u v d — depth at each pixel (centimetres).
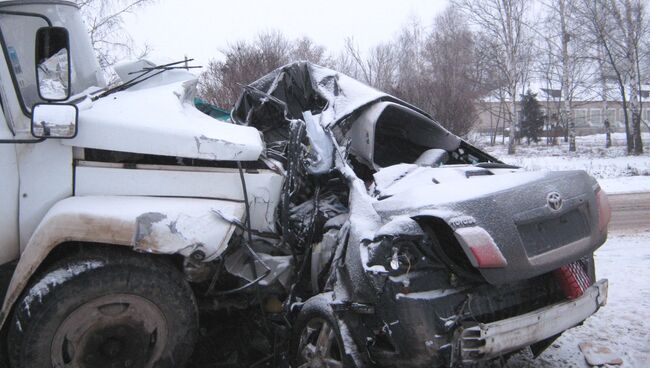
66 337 306
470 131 1886
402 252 298
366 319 309
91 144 336
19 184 327
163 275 325
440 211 299
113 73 519
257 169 392
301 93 529
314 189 430
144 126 346
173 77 438
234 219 347
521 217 299
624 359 375
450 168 393
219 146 362
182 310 330
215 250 333
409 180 371
